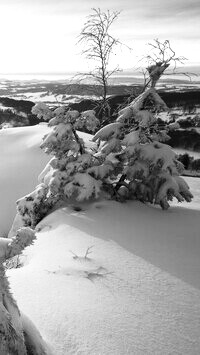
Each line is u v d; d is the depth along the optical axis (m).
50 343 3.87
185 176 23.48
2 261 1.91
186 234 8.73
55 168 11.70
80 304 4.92
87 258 6.86
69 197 10.90
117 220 9.52
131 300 5.32
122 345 4.11
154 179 10.91
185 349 4.24
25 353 2.04
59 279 5.76
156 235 8.54
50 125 11.41
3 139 31.11
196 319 4.95
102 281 5.89
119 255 7.16
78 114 11.23
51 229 9.34
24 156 27.38
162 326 4.67
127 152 10.38
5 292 2.11
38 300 4.89
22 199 11.77
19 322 2.17
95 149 12.83
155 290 5.73
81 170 11.24
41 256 7.19
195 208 12.23
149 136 11.13
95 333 4.25
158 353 4.09
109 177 12.53
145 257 7.14
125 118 10.75
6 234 21.03
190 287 5.94
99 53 12.20
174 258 7.18
